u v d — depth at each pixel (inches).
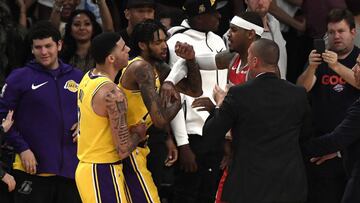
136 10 971.3
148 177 825.5
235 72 836.6
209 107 787.4
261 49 741.3
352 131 764.6
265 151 732.0
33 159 860.0
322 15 1079.0
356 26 994.7
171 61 928.3
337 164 891.4
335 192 898.1
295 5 1099.3
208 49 940.6
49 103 866.1
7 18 984.3
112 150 774.5
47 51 863.1
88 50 972.6
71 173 869.2
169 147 921.5
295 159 741.3
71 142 872.9
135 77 784.3
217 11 1022.4
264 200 727.1
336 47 902.4
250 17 837.8
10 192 890.7
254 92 736.3
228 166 770.2
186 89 836.6
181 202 948.6
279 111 735.7
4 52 975.6
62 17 1038.4
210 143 743.7
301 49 1098.1
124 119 761.0
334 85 901.2
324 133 908.6
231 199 737.0
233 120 738.8
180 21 1048.8
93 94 759.7
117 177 775.7
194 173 941.8
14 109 866.1
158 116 775.1
